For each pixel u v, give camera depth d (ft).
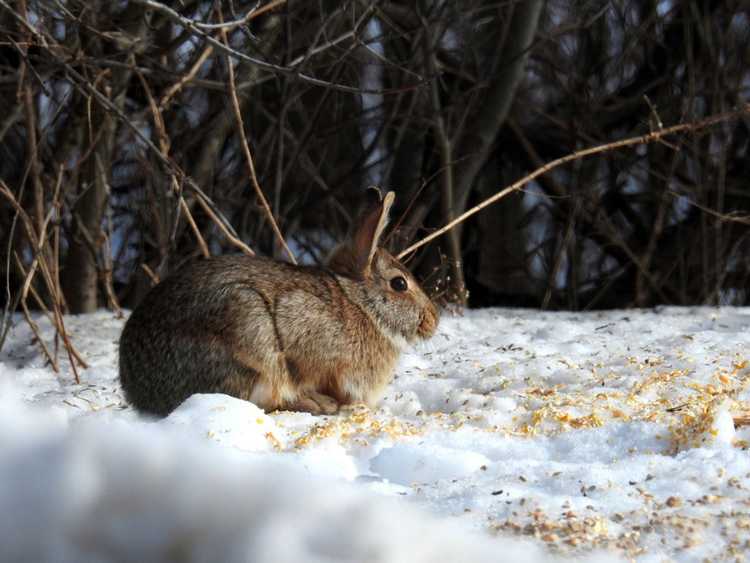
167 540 14.82
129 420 27.04
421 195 58.29
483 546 16.17
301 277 29.09
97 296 53.16
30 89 39.63
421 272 57.36
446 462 21.68
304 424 25.52
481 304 65.46
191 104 56.85
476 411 26.94
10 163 55.77
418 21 57.11
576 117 64.95
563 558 16.47
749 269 65.16
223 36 38.68
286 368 28.43
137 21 46.52
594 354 33.76
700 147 64.39
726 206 65.92
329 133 58.80
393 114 57.36
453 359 34.55
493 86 58.85
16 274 51.47
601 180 66.95
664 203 60.29
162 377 27.78
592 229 64.49
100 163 47.50
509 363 32.45
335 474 21.50
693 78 60.59
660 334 38.09
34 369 35.53
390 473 21.84
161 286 28.71
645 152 66.28
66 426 20.36
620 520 18.02
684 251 65.00
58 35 50.16
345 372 29.12
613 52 67.26
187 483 15.26
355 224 30.53
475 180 65.62
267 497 15.29
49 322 42.73
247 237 59.41
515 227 67.05
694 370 30.37
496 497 19.01
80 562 14.76
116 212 58.85
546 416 25.77
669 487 19.35
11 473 15.38
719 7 65.87
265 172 55.98
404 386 31.40
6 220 51.42
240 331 27.73
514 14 58.65
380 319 29.60
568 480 19.95
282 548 14.58
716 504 18.52
